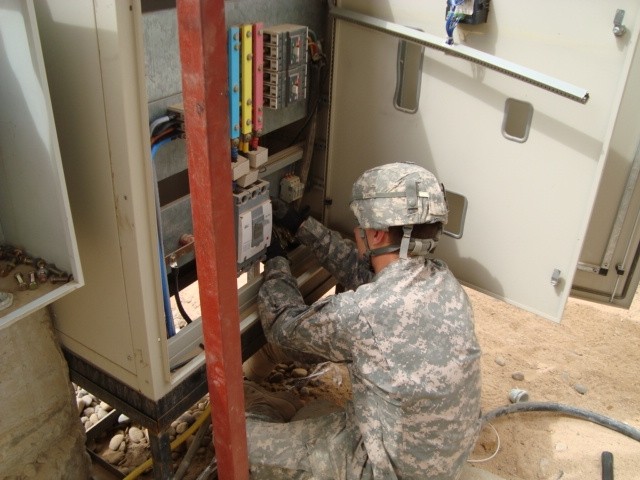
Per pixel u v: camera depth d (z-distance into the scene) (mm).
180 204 1764
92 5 1155
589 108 1609
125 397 1696
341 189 2215
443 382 1652
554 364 2799
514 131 1796
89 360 1721
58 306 1683
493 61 1651
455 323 1692
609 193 2023
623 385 2703
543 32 1600
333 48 1965
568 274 1836
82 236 1466
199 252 1277
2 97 1249
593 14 1520
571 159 1693
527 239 1875
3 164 1354
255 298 1890
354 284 2008
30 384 1718
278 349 2301
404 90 1928
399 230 1725
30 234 1423
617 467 2287
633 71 1863
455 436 1729
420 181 1679
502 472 2250
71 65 1249
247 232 1771
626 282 2143
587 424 2480
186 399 1696
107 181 1336
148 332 1487
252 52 1602
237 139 1655
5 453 1724
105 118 1260
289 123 2002
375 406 1713
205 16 1023
